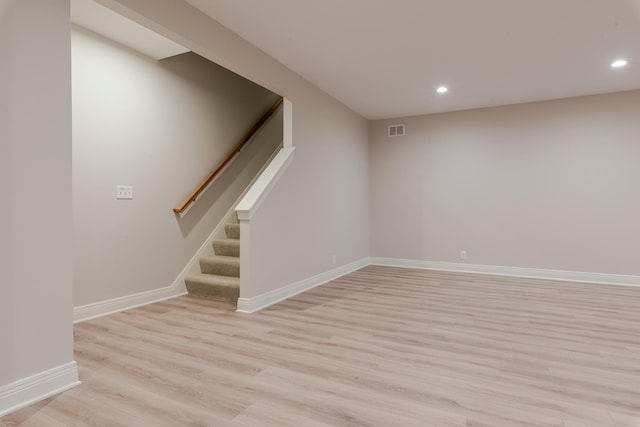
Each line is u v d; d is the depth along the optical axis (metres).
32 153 1.79
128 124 3.51
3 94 1.69
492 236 5.34
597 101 4.73
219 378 2.08
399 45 3.34
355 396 1.88
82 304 3.16
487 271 5.37
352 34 3.14
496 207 5.31
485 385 2.00
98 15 2.94
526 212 5.13
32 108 1.79
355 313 3.37
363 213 5.95
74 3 2.75
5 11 1.70
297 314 3.34
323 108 4.67
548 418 1.68
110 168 3.36
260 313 3.37
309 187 4.40
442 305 3.65
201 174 4.35
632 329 2.91
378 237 6.12
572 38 3.19
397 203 5.97
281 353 2.44
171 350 2.49
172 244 3.98
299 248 4.21
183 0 2.61
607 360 2.32
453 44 3.33
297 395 1.89
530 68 3.87
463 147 5.52
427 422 1.65
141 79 3.64
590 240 4.79
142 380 2.05
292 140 4.05
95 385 1.99
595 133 4.74
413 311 3.43
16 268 1.74
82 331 2.87
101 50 3.28
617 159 4.64
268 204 3.67
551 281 4.83
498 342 2.64
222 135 4.66
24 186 1.77
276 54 3.55
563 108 4.91
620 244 4.64
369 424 1.64
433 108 5.41
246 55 3.26
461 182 5.53
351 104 5.22
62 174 1.92
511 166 5.21
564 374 2.13
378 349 2.51
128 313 3.36
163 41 3.39
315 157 4.52
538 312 3.40
